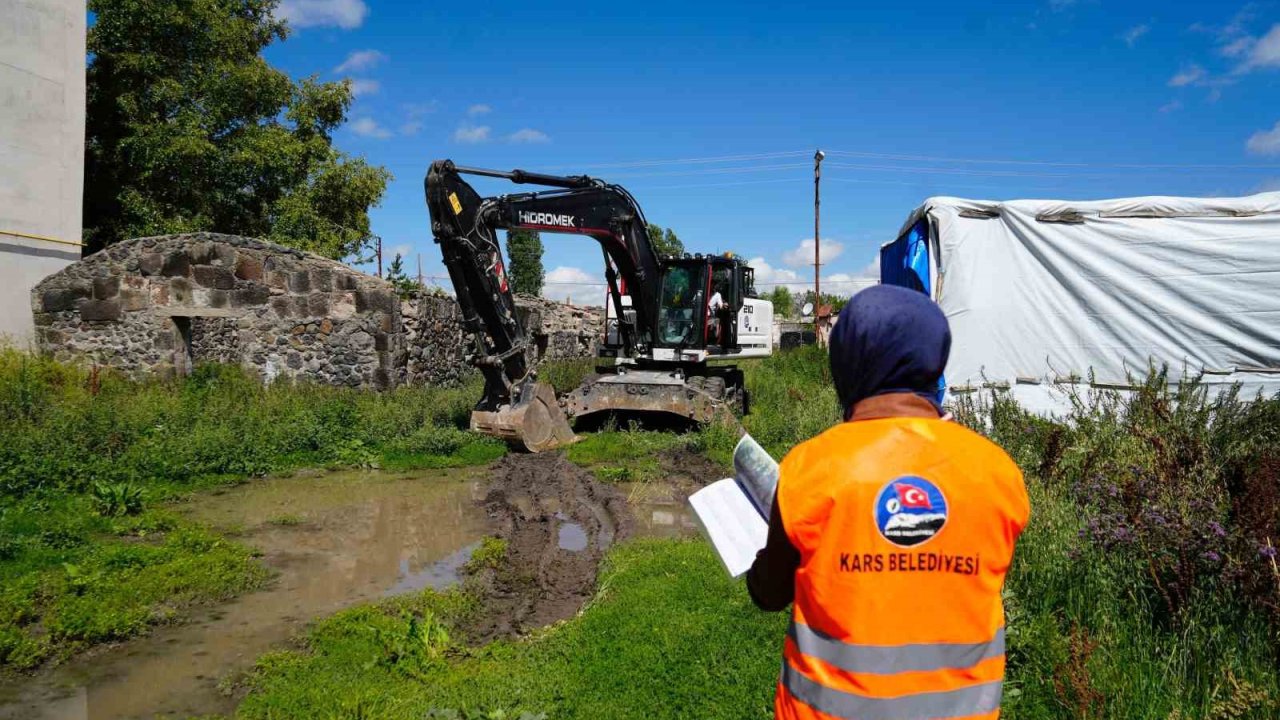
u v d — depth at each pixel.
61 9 15.75
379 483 9.94
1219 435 6.46
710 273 13.43
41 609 5.56
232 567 6.48
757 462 2.01
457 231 11.04
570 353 28.98
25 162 15.05
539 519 8.16
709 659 4.32
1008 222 9.29
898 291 1.84
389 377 15.04
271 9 25.81
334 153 25.78
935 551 1.63
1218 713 3.35
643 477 9.90
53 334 14.91
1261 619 3.88
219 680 4.59
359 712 4.02
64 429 9.75
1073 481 5.85
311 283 15.12
